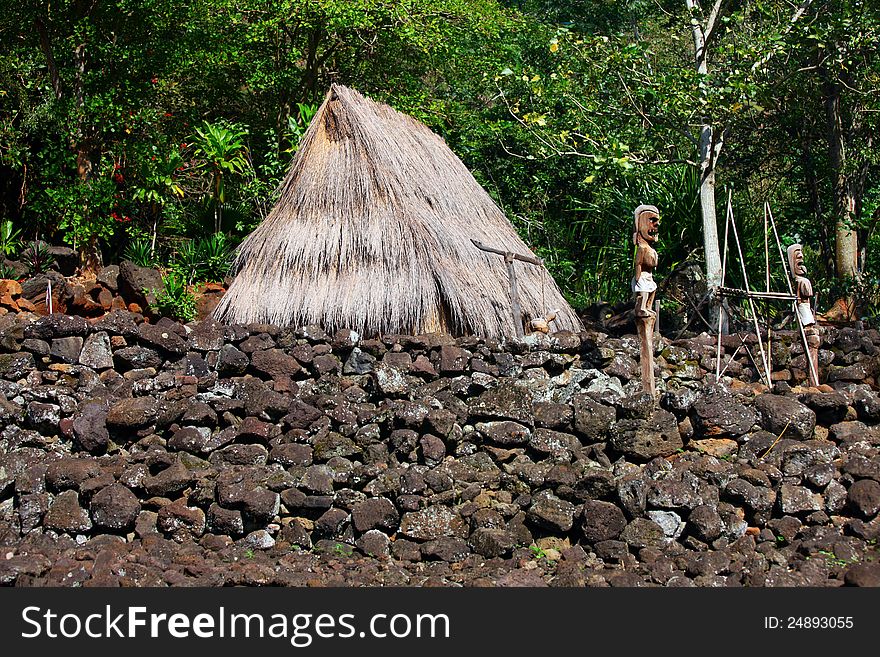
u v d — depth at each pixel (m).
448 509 5.48
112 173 11.10
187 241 11.70
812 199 11.91
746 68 9.59
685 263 10.61
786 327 9.60
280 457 5.73
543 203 13.38
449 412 5.80
